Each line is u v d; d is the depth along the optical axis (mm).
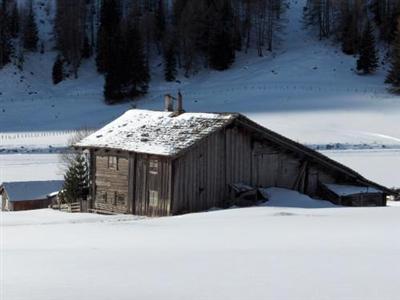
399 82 110125
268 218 26172
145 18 147500
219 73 133125
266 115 95438
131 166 38375
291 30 150250
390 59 127188
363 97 107250
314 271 12398
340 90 112562
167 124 39562
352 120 91250
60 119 106750
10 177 59469
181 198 36062
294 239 18109
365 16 144750
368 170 58938
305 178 41219
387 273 12102
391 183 52656
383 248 15555
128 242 18656
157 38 148000
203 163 36938
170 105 42656
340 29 139500
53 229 25125
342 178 42500
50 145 80312
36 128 99125
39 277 12242
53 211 41844
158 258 14570
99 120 103625
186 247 16766
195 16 138375
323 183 41750
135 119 42156
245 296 10391
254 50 142500
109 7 148750
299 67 127500
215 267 13102
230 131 38062
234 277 11961
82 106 118125
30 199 51781
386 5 145000
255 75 126750
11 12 160000
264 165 39500
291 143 39375
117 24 144125
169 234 20906
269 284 11266
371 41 123312
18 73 138500
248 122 37938
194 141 35938
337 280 11500
